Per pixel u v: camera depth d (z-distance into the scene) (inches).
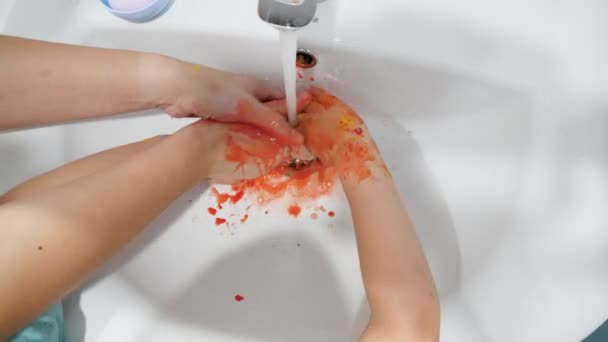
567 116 19.5
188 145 22.2
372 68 22.9
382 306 18.5
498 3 20.5
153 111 28.1
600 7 20.3
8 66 19.1
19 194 19.9
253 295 24.9
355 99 26.8
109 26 21.7
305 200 27.7
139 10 20.4
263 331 23.0
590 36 20.0
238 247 26.5
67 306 20.5
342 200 27.5
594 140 18.9
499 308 18.2
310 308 24.3
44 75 19.7
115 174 19.2
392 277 18.9
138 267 24.0
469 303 19.5
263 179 27.9
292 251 26.5
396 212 21.6
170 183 20.9
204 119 24.8
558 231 18.1
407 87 24.0
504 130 22.3
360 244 20.9
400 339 17.4
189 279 25.1
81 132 25.2
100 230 17.6
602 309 16.8
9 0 21.4
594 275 17.3
